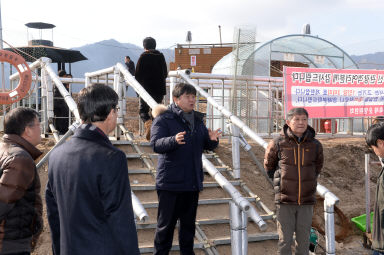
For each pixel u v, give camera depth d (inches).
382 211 110.9
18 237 88.2
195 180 133.6
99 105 73.6
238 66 329.1
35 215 93.5
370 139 116.1
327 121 426.9
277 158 151.6
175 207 133.5
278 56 470.6
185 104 134.7
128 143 223.3
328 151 305.6
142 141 235.5
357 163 299.7
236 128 220.2
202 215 184.5
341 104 344.2
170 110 136.3
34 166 91.8
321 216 233.1
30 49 419.5
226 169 226.7
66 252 69.2
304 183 144.2
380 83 357.4
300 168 144.5
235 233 126.3
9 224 86.5
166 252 137.6
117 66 235.0
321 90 335.6
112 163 68.9
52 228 78.4
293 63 487.2
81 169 68.6
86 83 286.5
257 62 446.6
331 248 148.8
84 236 67.9
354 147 319.0
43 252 147.8
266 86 366.3
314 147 146.3
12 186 85.2
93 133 72.4
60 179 71.9
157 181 133.5
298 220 147.9
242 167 247.6
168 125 132.6
